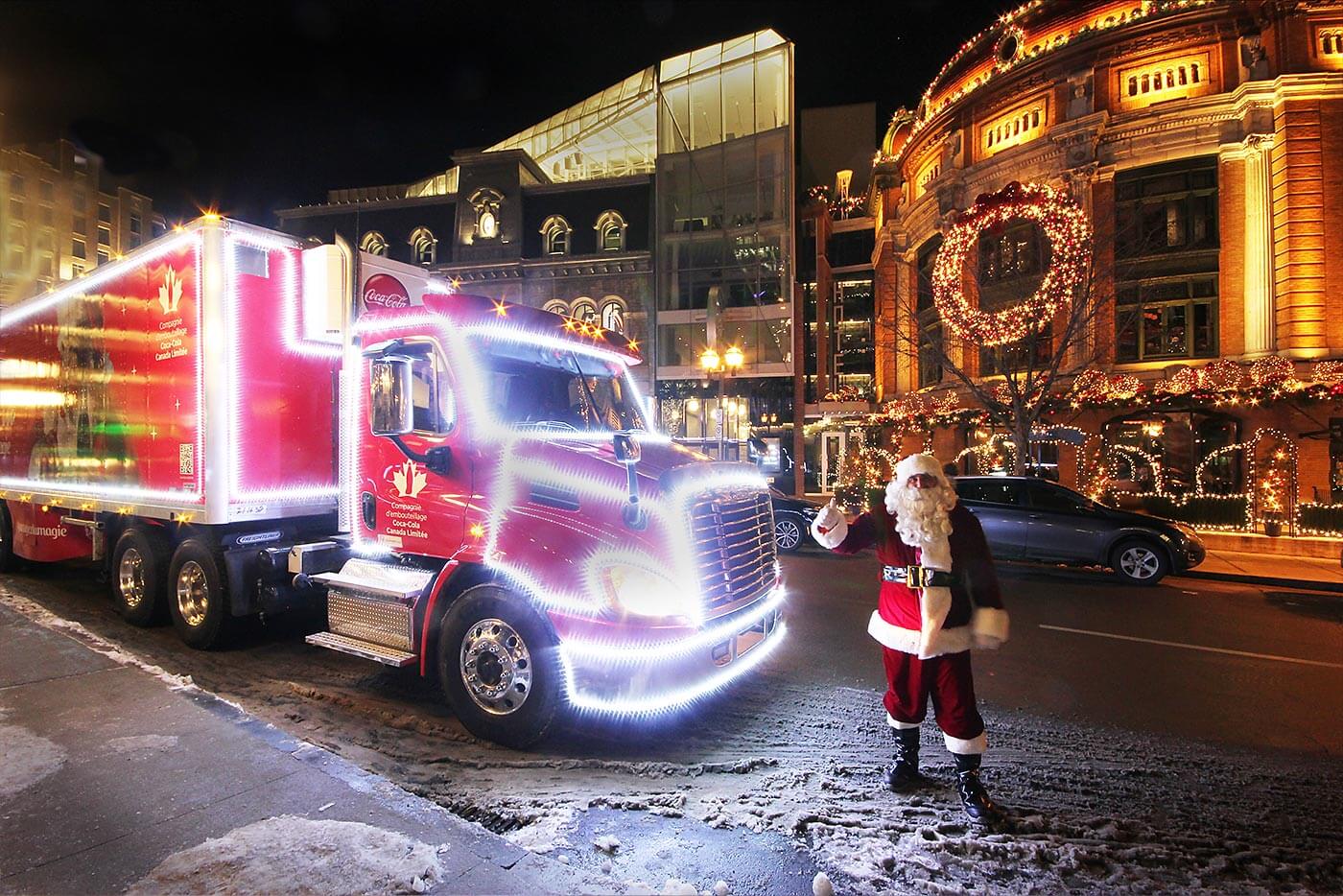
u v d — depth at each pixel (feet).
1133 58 66.80
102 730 12.60
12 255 166.09
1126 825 11.42
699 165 92.63
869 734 15.29
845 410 97.25
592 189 94.63
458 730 15.16
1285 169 59.36
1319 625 26.43
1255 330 60.85
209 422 18.16
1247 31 62.75
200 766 11.29
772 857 9.98
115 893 8.12
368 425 16.94
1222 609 28.94
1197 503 57.72
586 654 13.16
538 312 17.04
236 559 19.08
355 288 18.47
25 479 27.94
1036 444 69.00
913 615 11.91
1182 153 64.08
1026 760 14.24
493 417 14.96
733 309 89.71
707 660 13.56
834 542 12.50
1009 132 74.90
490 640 14.21
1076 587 33.50
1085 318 54.65
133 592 22.22
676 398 91.04
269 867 8.61
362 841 9.21
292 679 18.17
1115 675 20.06
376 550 16.71
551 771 13.09
